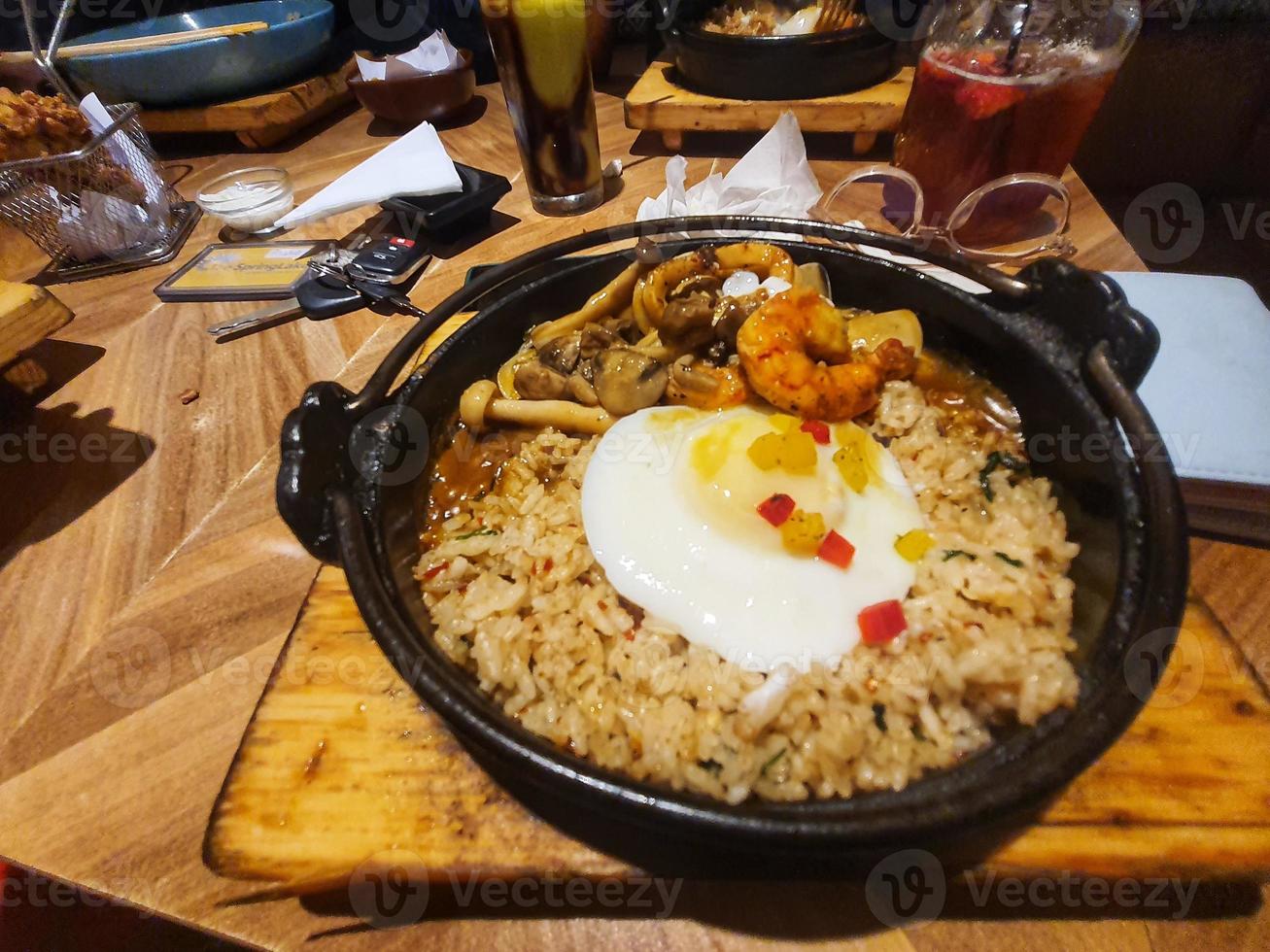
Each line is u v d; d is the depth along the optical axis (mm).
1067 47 389
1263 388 293
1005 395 309
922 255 313
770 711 230
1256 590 278
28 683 294
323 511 233
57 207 477
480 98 669
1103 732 180
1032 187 405
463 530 299
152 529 339
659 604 271
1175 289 332
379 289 431
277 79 628
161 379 406
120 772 258
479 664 252
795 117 480
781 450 276
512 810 233
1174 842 214
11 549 335
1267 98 545
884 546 279
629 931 221
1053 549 267
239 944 228
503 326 339
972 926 214
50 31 645
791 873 221
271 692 264
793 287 313
